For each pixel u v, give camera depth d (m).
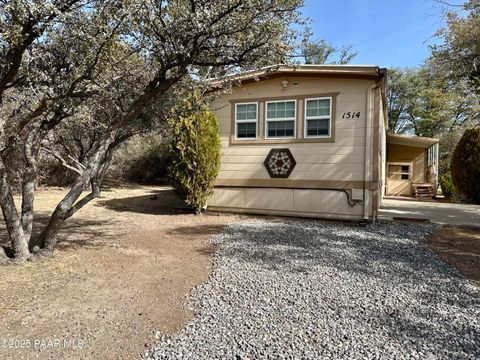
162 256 4.61
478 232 6.43
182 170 8.32
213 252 4.84
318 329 2.60
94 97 4.75
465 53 9.67
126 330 2.58
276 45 4.18
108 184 16.61
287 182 8.08
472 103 14.32
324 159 7.74
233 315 2.84
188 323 2.70
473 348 2.36
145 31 3.83
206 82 5.76
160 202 10.84
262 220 7.61
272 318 2.78
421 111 26.17
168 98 6.23
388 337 2.50
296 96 7.96
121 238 5.66
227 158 8.64
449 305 3.10
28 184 4.53
